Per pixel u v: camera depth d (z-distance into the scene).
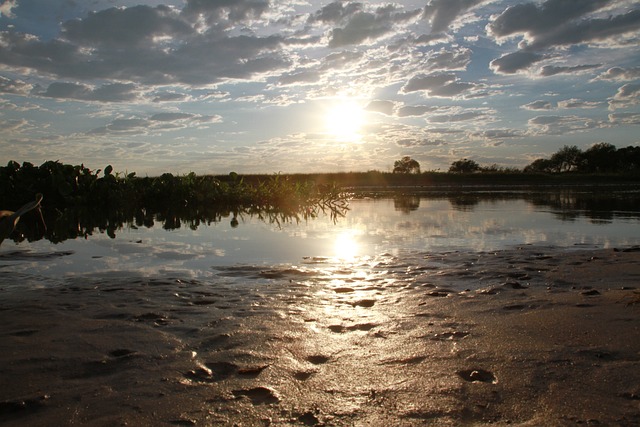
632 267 3.96
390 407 1.71
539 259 4.43
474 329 2.50
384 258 4.61
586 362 2.03
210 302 3.08
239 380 1.93
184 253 4.97
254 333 2.48
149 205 13.24
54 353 2.21
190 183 14.02
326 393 1.82
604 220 7.75
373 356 2.17
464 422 1.61
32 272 4.02
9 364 2.08
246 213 10.58
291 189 14.20
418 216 8.78
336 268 4.16
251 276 3.87
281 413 1.68
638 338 2.26
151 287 3.48
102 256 4.80
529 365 2.02
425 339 2.37
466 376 1.95
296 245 5.47
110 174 12.88
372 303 3.04
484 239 5.77
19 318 2.73
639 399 1.71
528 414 1.64
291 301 3.10
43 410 1.69
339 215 9.31
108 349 2.26
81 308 2.94
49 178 11.86
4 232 2.31
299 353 2.21
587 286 3.40
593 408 1.66
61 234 6.57
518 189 21.83
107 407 1.71
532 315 2.70
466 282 3.60
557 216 8.49
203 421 1.62
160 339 2.39
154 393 1.82
